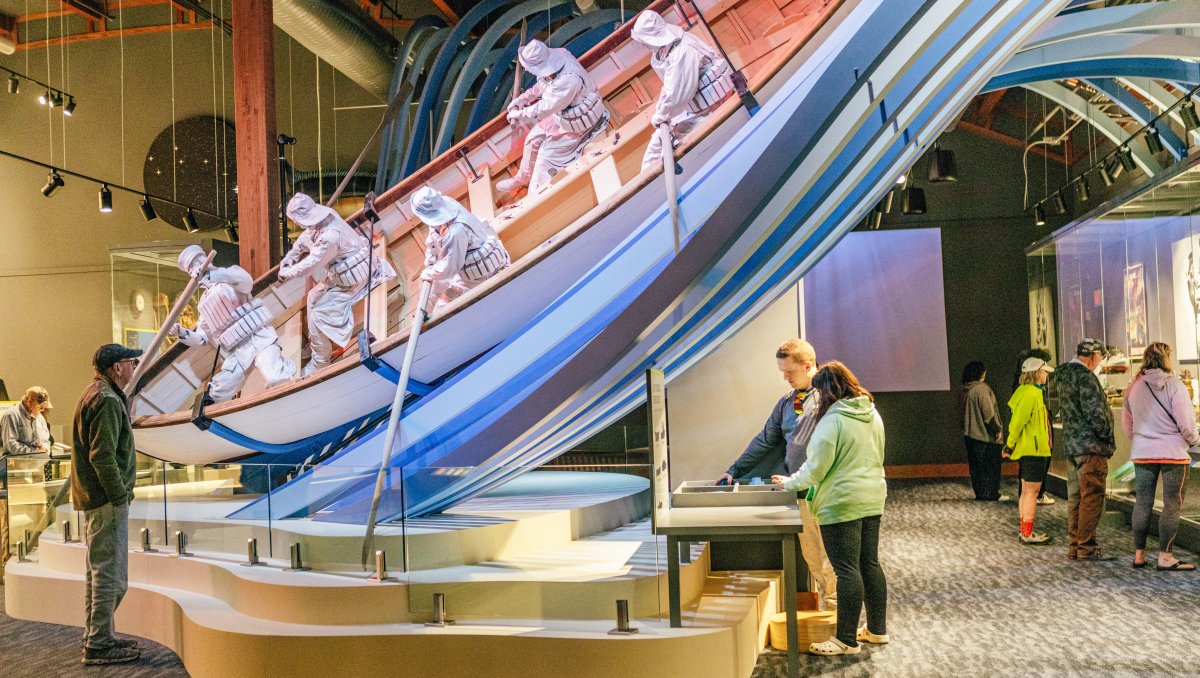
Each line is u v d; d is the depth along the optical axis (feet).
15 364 46.47
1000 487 35.50
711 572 16.19
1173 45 24.89
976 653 13.53
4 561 23.95
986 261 42.73
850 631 13.52
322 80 43.73
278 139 34.32
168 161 45.37
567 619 12.48
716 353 20.84
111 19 45.93
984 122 42.70
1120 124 34.09
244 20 28.63
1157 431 19.04
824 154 15.03
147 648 16.29
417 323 17.93
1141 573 18.80
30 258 46.37
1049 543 22.65
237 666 12.67
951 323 42.73
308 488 14.80
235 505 16.14
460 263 18.17
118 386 15.42
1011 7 14.62
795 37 15.92
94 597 15.21
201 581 16.46
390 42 36.73
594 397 17.71
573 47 30.60
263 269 28.09
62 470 21.35
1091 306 29.35
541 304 18.63
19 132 46.37
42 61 46.32
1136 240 24.80
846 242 43.16
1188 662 12.84
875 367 42.86
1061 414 20.77
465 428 18.20
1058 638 14.23
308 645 12.25
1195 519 21.04
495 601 12.64
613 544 16.76
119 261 38.06
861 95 14.52
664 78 16.98
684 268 16.02
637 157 19.66
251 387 23.27
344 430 22.43
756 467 18.38
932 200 43.06
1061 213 38.50
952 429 42.47
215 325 22.58
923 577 19.16
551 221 19.35
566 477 23.31
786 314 20.79
